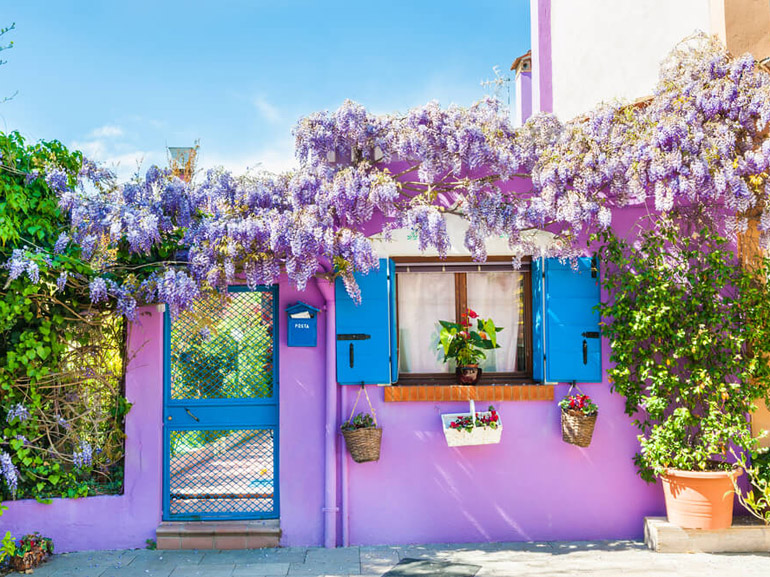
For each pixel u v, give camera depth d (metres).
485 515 6.49
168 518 6.55
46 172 6.27
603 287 6.43
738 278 6.17
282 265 6.49
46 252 6.03
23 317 6.30
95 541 6.40
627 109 6.45
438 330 6.84
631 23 8.10
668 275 6.22
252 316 6.76
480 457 6.52
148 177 6.36
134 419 6.52
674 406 6.39
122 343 6.59
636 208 6.62
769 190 6.17
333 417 6.48
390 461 6.51
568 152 6.20
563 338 6.48
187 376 6.73
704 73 6.29
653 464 6.16
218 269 6.10
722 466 6.11
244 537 6.41
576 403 6.31
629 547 6.21
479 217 6.10
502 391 6.48
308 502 6.50
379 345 6.48
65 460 6.51
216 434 6.71
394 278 6.71
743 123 6.20
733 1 6.84
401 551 6.26
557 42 9.31
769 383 6.16
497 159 6.16
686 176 6.04
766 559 5.80
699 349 6.10
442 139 6.21
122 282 6.30
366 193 6.03
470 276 6.87
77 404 6.52
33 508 6.36
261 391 6.73
